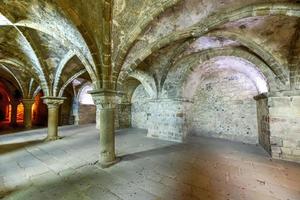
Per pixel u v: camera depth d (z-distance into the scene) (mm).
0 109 16016
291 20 3203
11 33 4324
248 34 3805
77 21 2916
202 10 3225
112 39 3381
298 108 3984
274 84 4246
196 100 7566
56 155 4391
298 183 2877
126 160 4004
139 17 3270
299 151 3971
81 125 11555
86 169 3443
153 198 2387
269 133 4457
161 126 6727
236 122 6441
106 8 3012
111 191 2580
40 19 3109
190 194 2500
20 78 8992
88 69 3705
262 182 2904
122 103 10281
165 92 6574
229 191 2598
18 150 4906
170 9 3168
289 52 3816
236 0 2965
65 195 2465
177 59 5449
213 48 4996
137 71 6020
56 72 5957
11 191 2576
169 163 3830
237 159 4164
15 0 2664
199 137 7090
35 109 14250
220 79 6812
